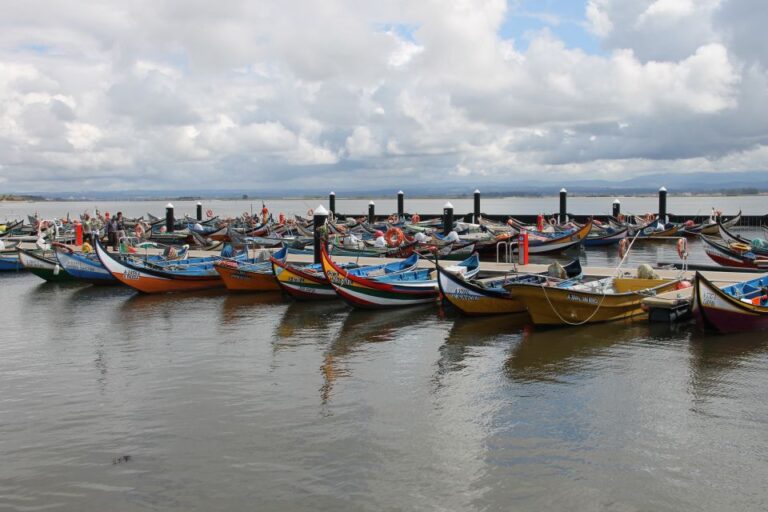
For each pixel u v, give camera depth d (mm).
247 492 10844
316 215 32500
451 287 22531
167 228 59219
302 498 10617
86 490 10992
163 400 15102
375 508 10297
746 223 64562
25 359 18766
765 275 23609
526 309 22359
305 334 21391
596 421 13422
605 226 56094
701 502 10328
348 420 13711
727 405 14125
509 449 12219
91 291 31422
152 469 11680
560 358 17906
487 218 68938
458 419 13680
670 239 53500
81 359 18703
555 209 117500
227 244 37469
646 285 23234
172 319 24188
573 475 11203
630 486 10812
